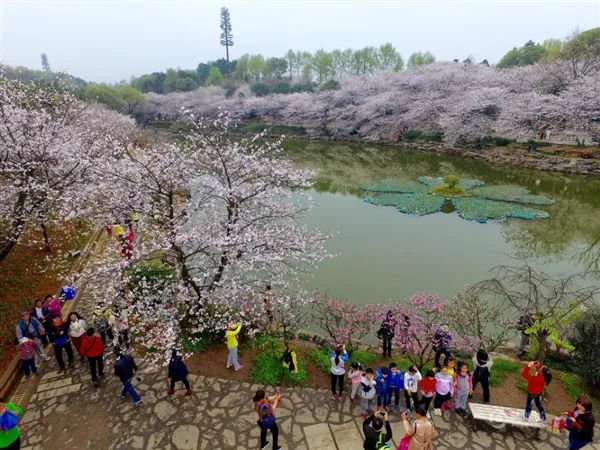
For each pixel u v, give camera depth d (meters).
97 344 9.54
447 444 8.31
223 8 134.25
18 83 18.48
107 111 51.97
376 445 6.92
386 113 67.25
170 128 76.00
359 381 9.23
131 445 8.23
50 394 9.60
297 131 78.50
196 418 8.98
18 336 9.84
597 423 8.95
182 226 11.94
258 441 8.41
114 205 11.41
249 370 10.67
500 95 51.03
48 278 14.58
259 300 12.77
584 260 21.33
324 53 105.88
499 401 9.73
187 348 11.35
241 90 98.69
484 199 33.22
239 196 12.21
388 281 18.19
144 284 11.37
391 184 38.44
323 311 13.10
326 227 26.58
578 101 41.25
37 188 12.94
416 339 11.52
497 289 11.82
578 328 10.70
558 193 34.59
